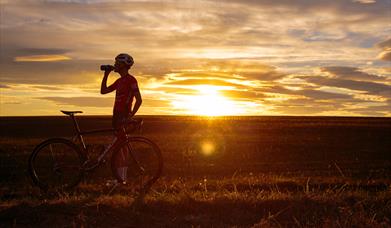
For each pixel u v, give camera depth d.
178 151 27.86
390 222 7.14
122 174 9.00
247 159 25.31
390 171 21.69
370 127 59.22
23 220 6.73
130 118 8.85
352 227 6.71
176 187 12.27
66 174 8.97
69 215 6.93
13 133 47.34
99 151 9.05
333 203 7.84
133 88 8.88
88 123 65.25
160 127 56.81
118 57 8.95
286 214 7.39
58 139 8.99
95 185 13.20
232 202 7.69
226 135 42.50
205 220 7.05
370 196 8.61
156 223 6.83
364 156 28.31
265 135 43.91
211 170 20.83
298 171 21.27
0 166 21.52
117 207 7.28
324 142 36.81
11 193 12.16
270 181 14.93
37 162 9.12
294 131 50.31
